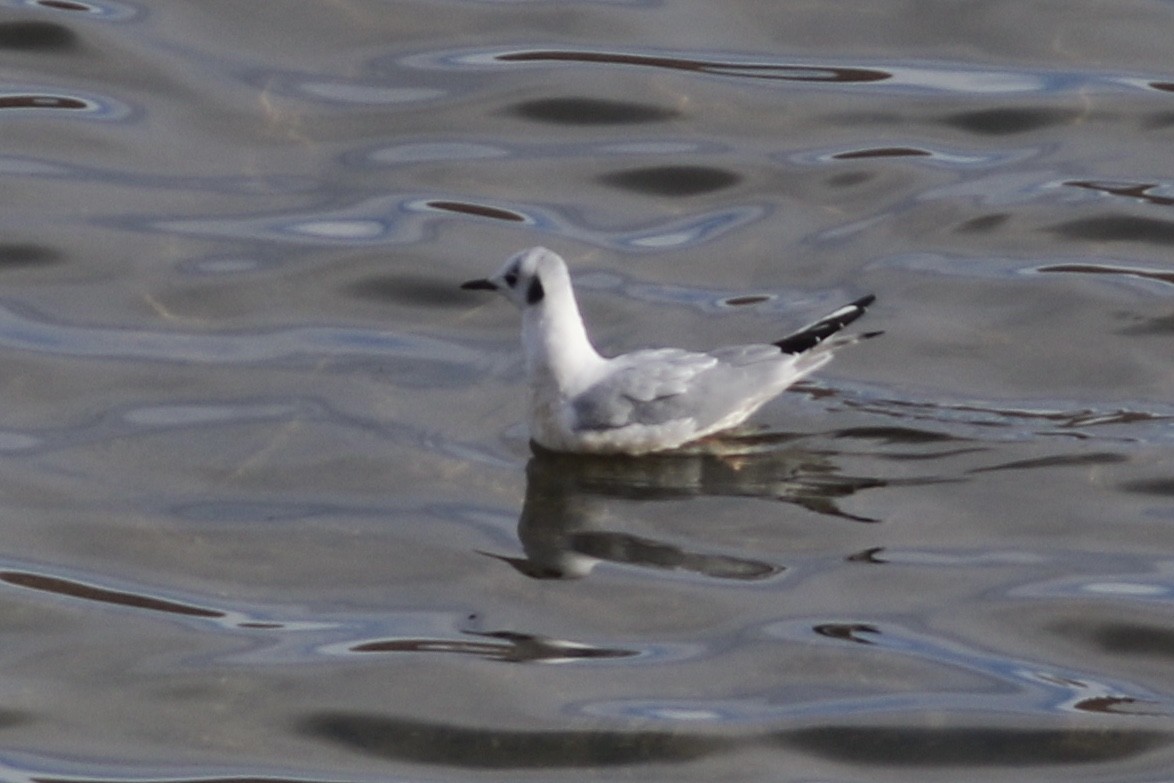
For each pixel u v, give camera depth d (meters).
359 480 14.81
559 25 22.67
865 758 11.94
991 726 12.21
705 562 13.73
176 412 15.80
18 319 17.22
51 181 19.58
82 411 15.84
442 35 22.45
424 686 12.54
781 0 23.08
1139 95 21.27
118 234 18.70
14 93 21.06
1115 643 12.97
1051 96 21.27
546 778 11.75
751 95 21.33
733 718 12.23
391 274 18.08
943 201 19.33
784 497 14.45
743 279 17.98
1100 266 18.08
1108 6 23.00
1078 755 11.97
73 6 22.75
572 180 19.84
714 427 15.06
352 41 22.31
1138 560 13.73
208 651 12.92
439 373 16.47
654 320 17.19
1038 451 15.01
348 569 13.73
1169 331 16.88
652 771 11.81
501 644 12.94
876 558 13.76
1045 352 16.55
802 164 20.09
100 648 12.98
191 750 12.02
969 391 15.95
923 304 17.44
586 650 12.87
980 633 13.06
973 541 13.95
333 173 19.88
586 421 14.90
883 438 15.22
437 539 14.05
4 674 12.70
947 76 21.69
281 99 21.16
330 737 12.12
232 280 17.95
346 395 16.06
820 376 16.20
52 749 12.01
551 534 14.09
